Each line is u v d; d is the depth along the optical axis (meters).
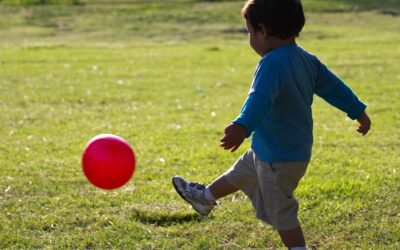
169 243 6.22
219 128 11.78
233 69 19.83
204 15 36.28
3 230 6.53
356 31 31.28
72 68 19.81
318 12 37.34
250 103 4.90
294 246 5.39
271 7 5.18
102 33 31.56
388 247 6.10
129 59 22.14
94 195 7.70
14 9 38.12
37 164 9.16
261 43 5.30
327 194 7.53
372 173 8.45
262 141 5.30
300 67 5.23
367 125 5.70
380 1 40.78
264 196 5.38
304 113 5.25
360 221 6.70
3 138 10.95
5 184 8.12
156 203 7.38
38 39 29.64
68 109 13.73
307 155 5.30
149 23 34.34
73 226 6.68
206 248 6.12
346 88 5.54
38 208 7.21
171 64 20.95
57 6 39.00
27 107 13.88
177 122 12.41
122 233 6.47
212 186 5.86
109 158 5.39
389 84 16.50
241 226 6.62
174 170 8.83
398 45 25.41
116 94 15.52
